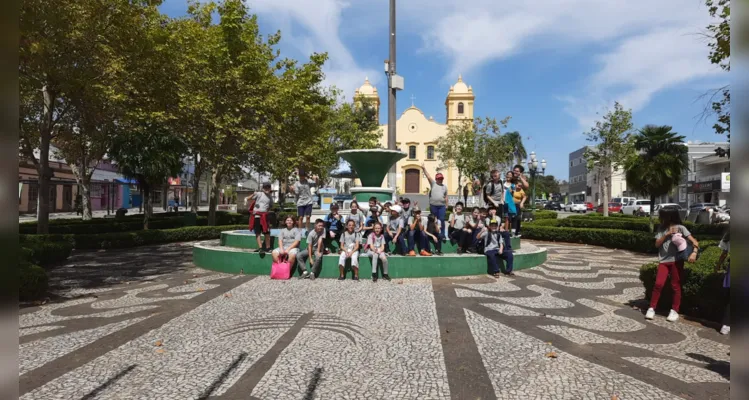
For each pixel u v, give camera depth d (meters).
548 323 5.60
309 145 20.23
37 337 4.96
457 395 3.56
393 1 14.27
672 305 6.04
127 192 46.94
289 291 7.36
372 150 12.55
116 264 10.54
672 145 15.81
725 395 3.57
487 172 34.28
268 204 9.42
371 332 5.17
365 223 9.70
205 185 66.50
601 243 15.22
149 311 6.08
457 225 9.96
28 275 6.53
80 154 21.28
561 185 91.69
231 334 5.07
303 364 4.18
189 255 12.30
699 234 13.76
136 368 4.08
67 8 8.48
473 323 5.55
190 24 16.62
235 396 3.51
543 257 10.88
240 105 15.64
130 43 11.61
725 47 8.47
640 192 16.52
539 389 3.68
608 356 4.45
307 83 19.31
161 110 14.77
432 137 51.78
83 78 10.31
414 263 8.61
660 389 3.69
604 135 21.42
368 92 54.81
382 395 3.55
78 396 3.50
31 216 29.27
